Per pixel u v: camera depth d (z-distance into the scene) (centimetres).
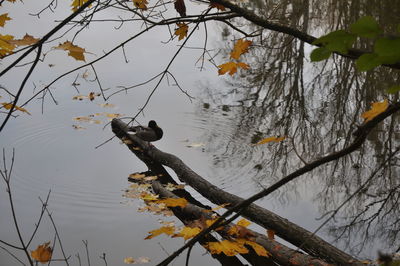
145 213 465
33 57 988
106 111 774
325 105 821
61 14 1224
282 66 988
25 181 528
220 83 927
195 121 754
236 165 600
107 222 444
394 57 67
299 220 465
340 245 420
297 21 908
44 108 772
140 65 998
